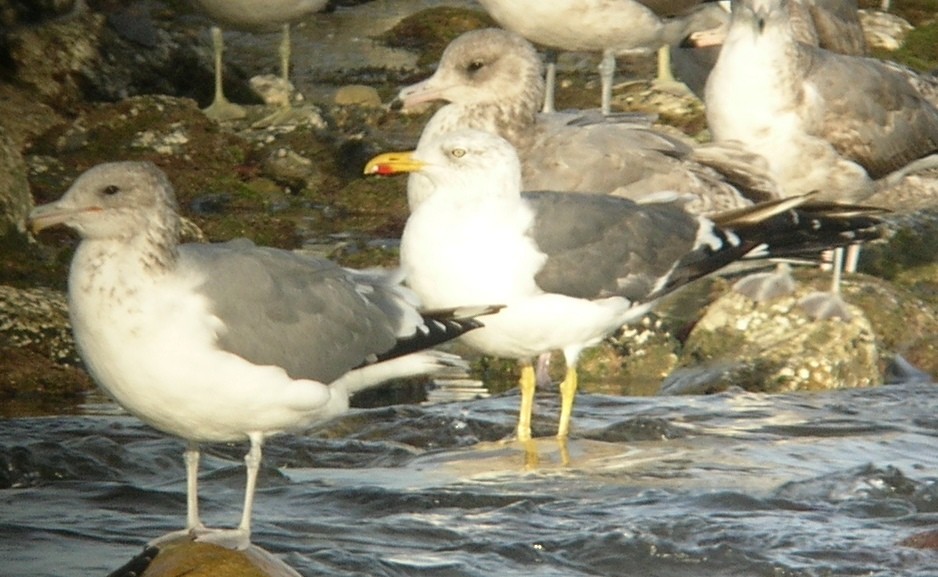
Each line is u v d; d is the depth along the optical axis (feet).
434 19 93.61
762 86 55.11
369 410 46.96
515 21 66.13
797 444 44.11
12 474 40.14
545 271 42.91
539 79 53.52
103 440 42.29
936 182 58.85
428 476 40.96
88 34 79.15
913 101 57.57
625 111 77.00
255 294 33.68
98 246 32.40
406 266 42.52
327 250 63.16
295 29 93.15
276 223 65.87
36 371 51.03
